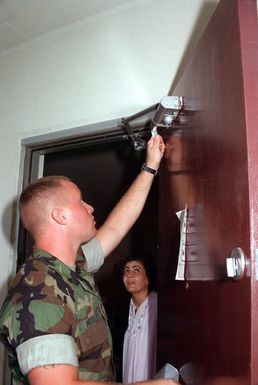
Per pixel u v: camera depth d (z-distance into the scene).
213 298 0.73
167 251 1.17
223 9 0.73
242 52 0.62
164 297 1.19
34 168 1.78
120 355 2.11
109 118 1.46
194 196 0.90
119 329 2.21
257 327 0.54
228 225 0.65
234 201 0.63
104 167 2.13
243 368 0.57
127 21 1.48
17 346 0.73
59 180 1.02
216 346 0.70
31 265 0.87
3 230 1.70
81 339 0.87
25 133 1.72
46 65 1.71
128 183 2.08
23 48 1.81
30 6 1.51
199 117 0.87
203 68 0.85
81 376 0.86
